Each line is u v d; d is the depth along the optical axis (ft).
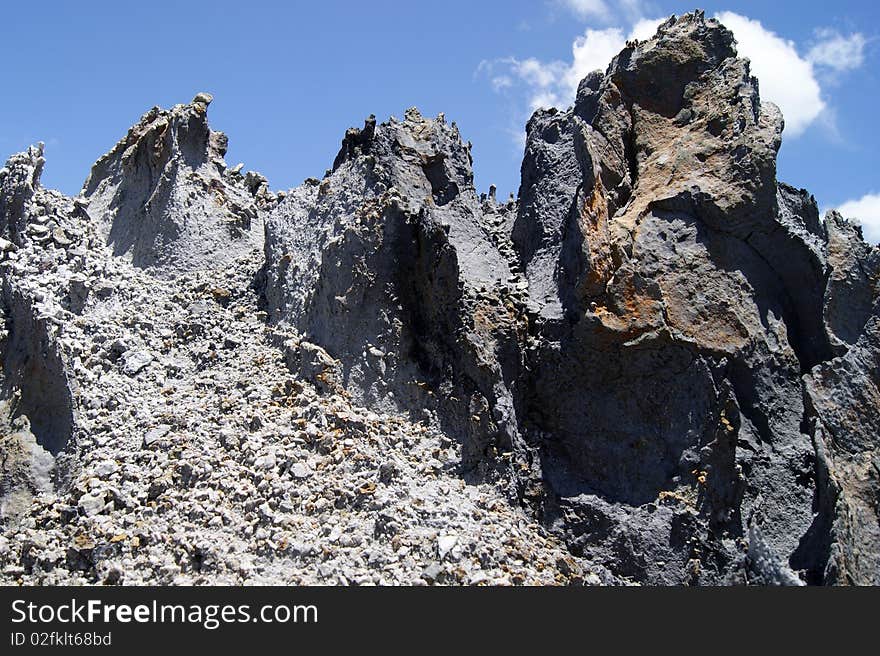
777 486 53.78
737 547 51.85
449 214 62.49
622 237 55.72
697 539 51.47
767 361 55.88
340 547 46.34
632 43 62.39
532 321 56.85
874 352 56.08
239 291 63.62
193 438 51.72
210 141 73.20
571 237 56.59
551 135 62.90
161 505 48.37
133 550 46.50
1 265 60.59
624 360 54.39
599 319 54.19
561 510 53.01
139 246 67.56
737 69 59.82
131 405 54.44
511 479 52.13
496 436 53.01
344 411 53.16
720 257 56.90
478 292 57.47
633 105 61.41
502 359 55.42
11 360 56.54
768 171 56.90
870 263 58.90
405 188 61.36
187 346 59.62
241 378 56.49
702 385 53.78
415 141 63.98
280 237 63.62
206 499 48.34
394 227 56.65
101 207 72.69
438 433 53.47
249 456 50.49
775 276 57.93
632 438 54.03
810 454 54.44
